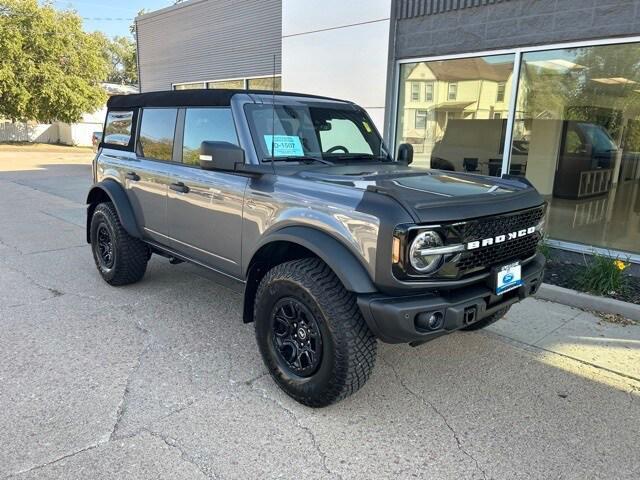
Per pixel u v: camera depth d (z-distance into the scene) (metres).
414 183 2.99
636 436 2.74
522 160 6.49
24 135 30.64
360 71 7.86
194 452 2.50
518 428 2.79
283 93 3.87
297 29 8.73
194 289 4.93
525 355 3.68
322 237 2.75
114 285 4.91
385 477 2.38
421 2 6.90
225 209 3.46
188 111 3.93
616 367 3.52
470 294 2.69
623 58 5.43
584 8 5.43
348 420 2.83
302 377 2.92
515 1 5.96
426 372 3.40
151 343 3.71
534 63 6.05
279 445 2.59
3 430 2.62
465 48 6.55
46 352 3.51
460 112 6.89
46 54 26.45
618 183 6.01
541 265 3.21
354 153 3.99
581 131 6.18
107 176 4.93
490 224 2.73
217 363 3.43
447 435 2.72
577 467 2.49
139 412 2.82
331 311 2.67
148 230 4.41
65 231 7.42
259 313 3.07
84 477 2.29
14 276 5.22
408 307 2.46
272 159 3.27
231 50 11.03
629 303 4.41
